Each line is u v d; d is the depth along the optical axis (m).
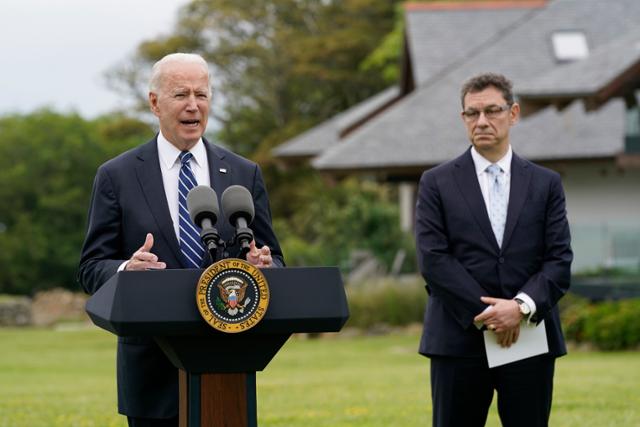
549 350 6.95
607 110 29.98
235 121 61.75
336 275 5.30
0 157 67.62
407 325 28.44
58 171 67.19
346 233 34.56
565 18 34.41
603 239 25.81
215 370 5.26
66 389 15.63
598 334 21.44
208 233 5.40
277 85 61.22
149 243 5.62
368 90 61.00
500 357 6.83
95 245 6.27
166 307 5.07
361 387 14.50
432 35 35.59
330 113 61.84
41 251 64.56
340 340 26.98
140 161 6.36
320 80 60.31
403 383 14.99
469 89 7.13
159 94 6.25
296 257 33.91
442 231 7.09
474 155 7.18
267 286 5.11
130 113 62.72
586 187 29.45
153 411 6.10
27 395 14.51
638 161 27.64
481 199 7.06
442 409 7.05
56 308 42.22
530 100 24.19
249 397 5.30
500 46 33.81
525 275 6.95
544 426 7.00
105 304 5.16
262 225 6.45
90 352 25.41
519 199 7.03
